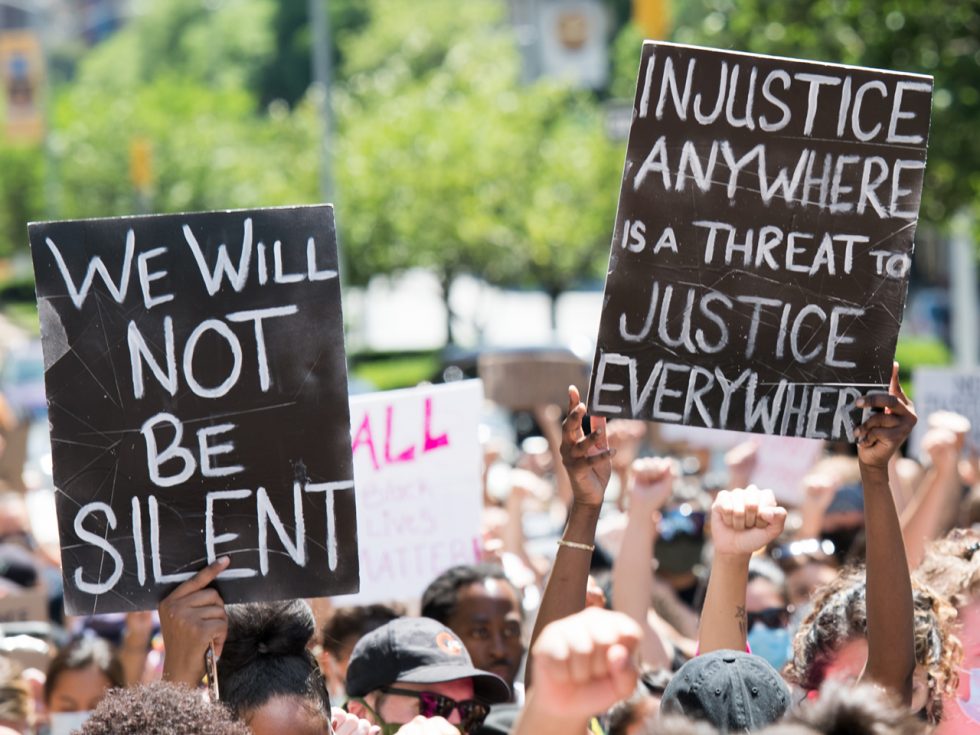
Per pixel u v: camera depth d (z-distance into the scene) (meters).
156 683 3.82
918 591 4.84
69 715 7.00
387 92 52.53
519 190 48.53
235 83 89.50
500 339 56.38
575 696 2.83
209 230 4.71
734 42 19.53
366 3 85.44
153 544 4.63
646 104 4.83
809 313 4.84
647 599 6.30
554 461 12.83
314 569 4.66
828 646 4.74
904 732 3.16
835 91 4.83
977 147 17.48
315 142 52.50
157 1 101.25
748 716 3.78
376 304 71.56
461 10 71.56
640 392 4.84
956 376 10.84
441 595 6.38
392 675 5.33
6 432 11.69
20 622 8.81
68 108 62.53
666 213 4.84
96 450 4.64
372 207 47.75
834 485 8.21
